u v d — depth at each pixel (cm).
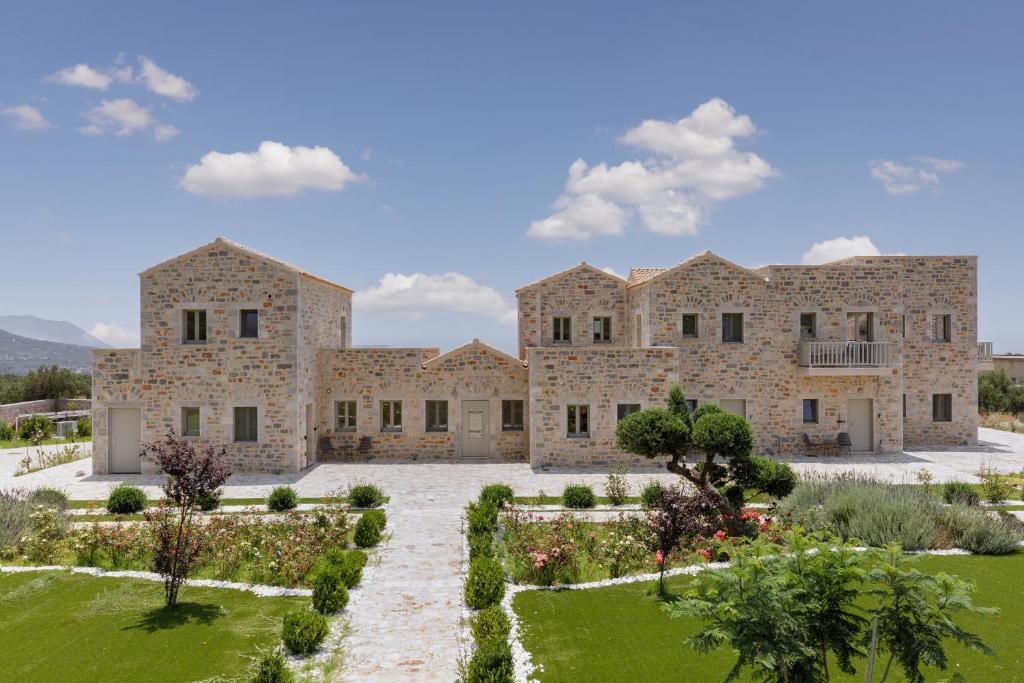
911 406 2986
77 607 1123
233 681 876
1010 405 3994
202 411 2431
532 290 2970
